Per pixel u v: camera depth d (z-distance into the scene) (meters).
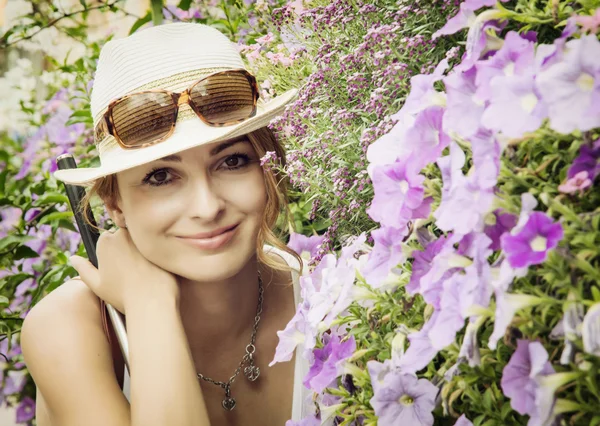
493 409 0.75
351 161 1.25
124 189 1.21
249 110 1.22
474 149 0.70
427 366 0.86
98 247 1.32
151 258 1.24
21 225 2.45
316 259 1.22
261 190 1.23
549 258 0.64
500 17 0.76
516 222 0.69
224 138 1.15
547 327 0.67
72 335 1.29
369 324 0.91
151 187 1.18
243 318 1.42
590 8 0.73
